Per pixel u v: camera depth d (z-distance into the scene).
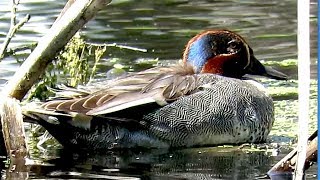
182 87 12.71
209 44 13.77
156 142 12.57
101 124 12.32
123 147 12.45
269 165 11.34
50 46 10.90
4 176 10.66
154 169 11.20
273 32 19.98
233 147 12.71
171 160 11.78
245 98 12.84
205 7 22.73
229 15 21.78
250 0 23.59
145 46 18.53
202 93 12.71
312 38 19.03
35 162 11.44
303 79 7.82
